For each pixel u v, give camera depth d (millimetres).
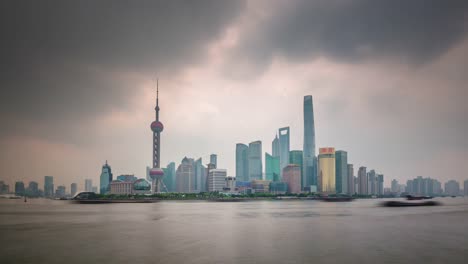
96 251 95750
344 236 122125
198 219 192125
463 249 97625
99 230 140250
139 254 92000
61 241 112312
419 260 85062
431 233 129625
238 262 83625
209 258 87500
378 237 119312
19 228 148625
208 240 113500
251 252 94188
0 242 110500
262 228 147000
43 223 170625
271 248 99625
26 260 86438
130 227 151375
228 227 150625
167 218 199750
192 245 104375
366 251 95188
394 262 83312
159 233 130750
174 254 91938
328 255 90438
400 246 102125
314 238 117312
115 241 111812
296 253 92875
